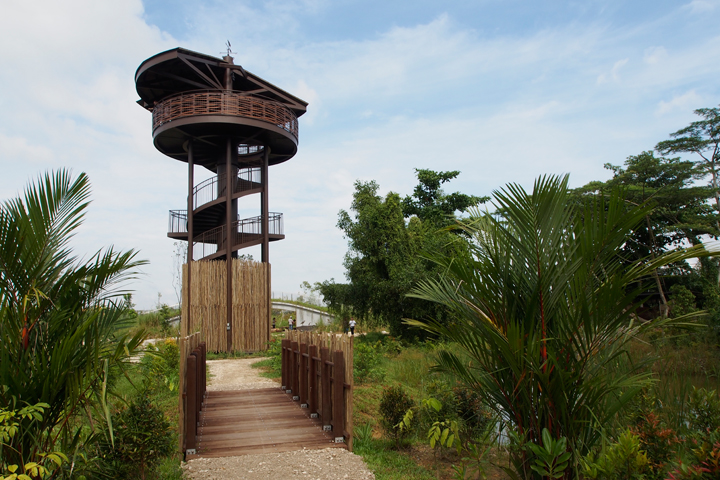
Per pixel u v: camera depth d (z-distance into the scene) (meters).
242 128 17.39
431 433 4.38
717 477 2.46
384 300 20.20
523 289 3.41
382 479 4.59
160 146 19.08
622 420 4.28
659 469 3.05
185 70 17.44
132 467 4.18
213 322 17.34
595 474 2.81
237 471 4.72
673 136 27.97
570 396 3.15
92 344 3.52
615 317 3.12
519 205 3.21
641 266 3.12
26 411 2.90
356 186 23.02
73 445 3.41
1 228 3.29
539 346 3.13
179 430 5.19
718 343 11.43
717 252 2.92
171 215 18.72
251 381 11.22
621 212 3.04
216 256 17.73
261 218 18.77
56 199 3.78
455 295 3.63
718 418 4.07
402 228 21.38
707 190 23.81
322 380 6.29
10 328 3.27
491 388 3.54
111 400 5.25
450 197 31.81
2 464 2.92
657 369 7.50
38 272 3.54
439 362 4.05
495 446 5.00
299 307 34.53
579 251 3.17
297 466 4.89
